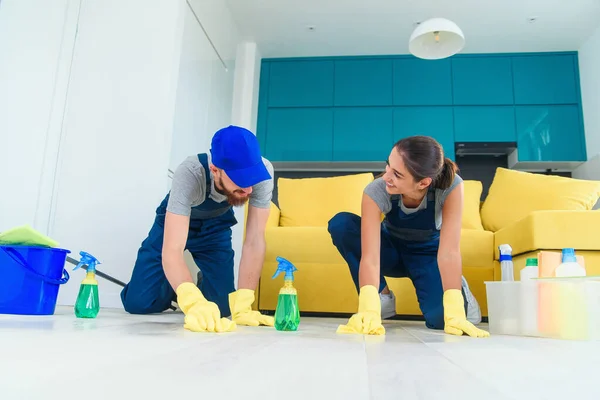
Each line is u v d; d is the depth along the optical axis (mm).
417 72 4789
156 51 2744
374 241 1597
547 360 821
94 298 1601
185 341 949
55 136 2660
